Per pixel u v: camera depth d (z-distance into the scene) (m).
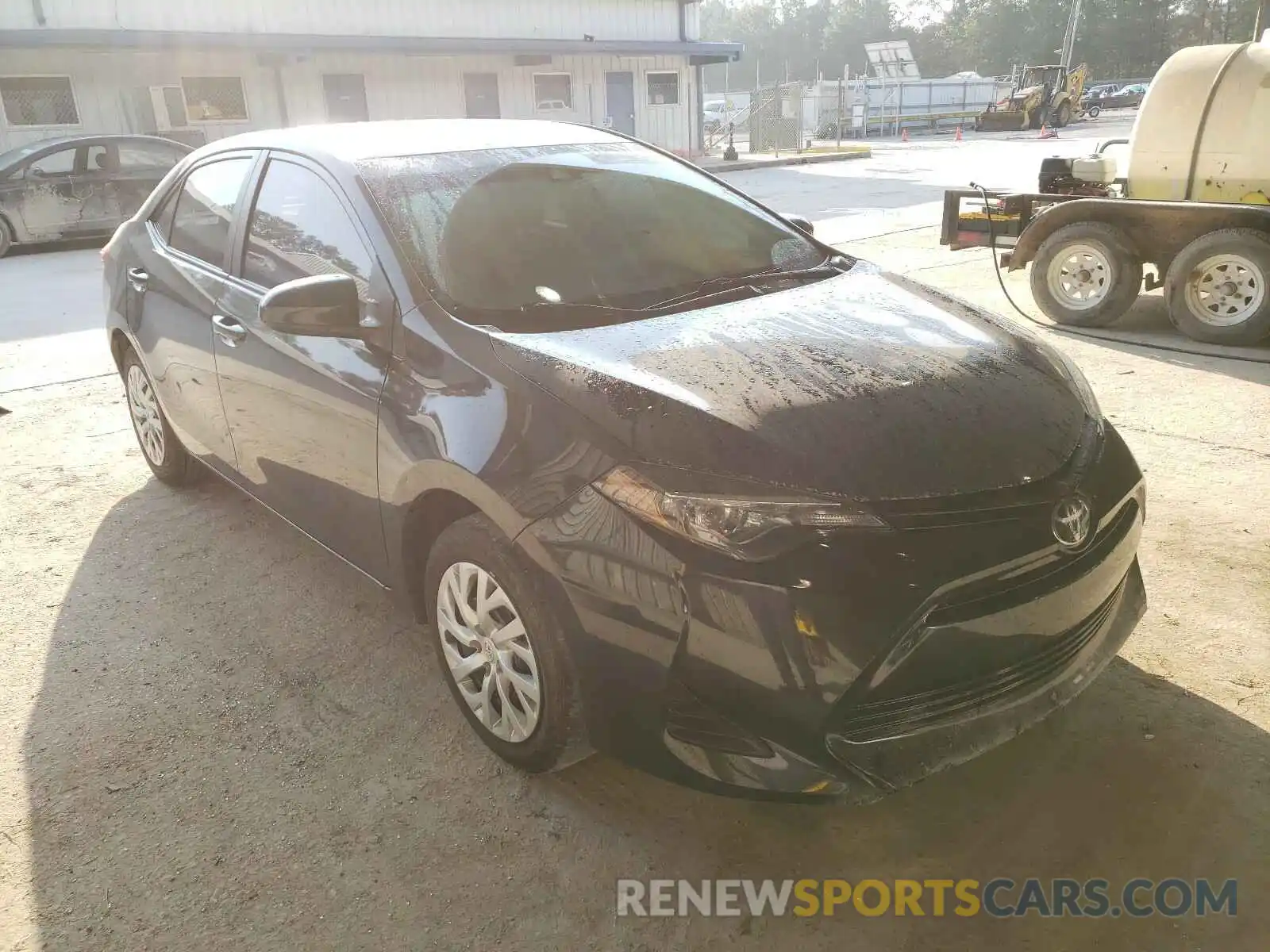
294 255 3.10
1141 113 6.73
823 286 3.02
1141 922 2.07
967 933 2.07
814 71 115.38
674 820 2.41
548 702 2.31
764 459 2.08
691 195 3.45
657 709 2.12
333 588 3.57
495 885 2.22
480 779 2.56
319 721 2.82
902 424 2.20
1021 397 2.39
